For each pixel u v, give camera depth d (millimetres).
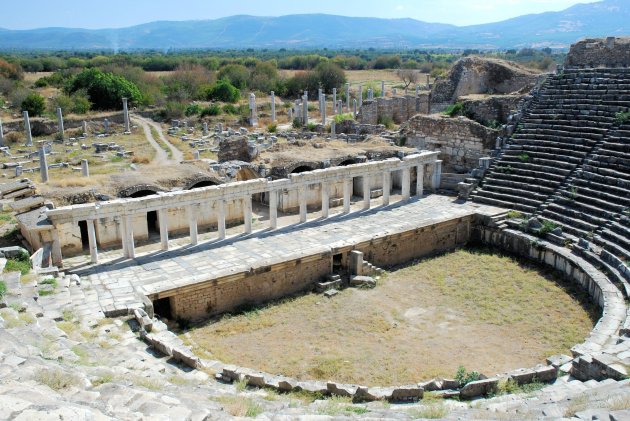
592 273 22906
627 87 33344
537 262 27016
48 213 22625
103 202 23938
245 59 174875
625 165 28578
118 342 17125
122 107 86438
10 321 15062
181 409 9273
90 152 57250
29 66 148500
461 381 15312
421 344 19219
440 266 27312
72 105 79188
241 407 11367
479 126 37469
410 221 29891
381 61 177000
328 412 12070
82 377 10680
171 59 163500
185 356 16094
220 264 23797
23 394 8125
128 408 9242
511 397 14109
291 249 25562
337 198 35438
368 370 17281
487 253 29016
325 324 20891
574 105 34562
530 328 20453
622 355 15211
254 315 21844
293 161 34781
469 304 22703
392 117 63938
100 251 26109
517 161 33625
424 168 37344
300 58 174875
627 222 25125
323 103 68562
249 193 27531
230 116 81812
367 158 37531
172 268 23375
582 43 39812
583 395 12648
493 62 52719
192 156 53562
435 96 56500
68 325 17297
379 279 25594
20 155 54812
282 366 17547
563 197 29406
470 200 33594
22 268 20453
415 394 14453
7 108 81312
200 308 21859
